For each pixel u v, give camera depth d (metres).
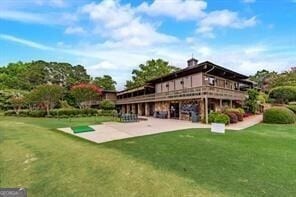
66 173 8.33
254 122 24.98
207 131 16.62
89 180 7.61
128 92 48.81
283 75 52.94
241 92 36.91
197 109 27.59
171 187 6.70
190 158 9.36
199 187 6.63
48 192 7.06
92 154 10.25
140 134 15.52
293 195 6.16
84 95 43.09
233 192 6.30
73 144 12.53
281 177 7.38
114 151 10.63
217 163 8.73
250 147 11.44
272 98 39.97
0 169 9.16
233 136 14.62
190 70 29.28
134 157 9.55
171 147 11.23
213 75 31.28
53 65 76.50
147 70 66.38
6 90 55.09
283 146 11.91
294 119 24.47
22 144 12.82
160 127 19.70
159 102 36.84
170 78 34.50
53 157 10.17
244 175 7.54
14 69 82.00
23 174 8.57
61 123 24.03
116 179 7.50
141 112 44.00
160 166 8.41
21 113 39.47
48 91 37.03
